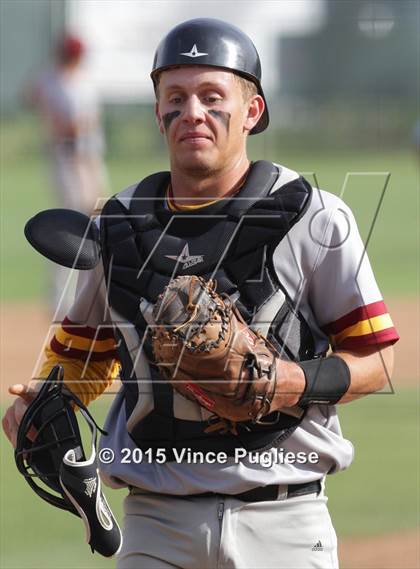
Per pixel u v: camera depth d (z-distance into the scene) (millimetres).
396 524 12039
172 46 6668
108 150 87812
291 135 91312
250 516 6605
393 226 45062
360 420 16672
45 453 6832
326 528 6801
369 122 93375
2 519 12461
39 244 6844
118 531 6691
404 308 26984
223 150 6676
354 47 98750
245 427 6531
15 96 99000
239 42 6734
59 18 91062
